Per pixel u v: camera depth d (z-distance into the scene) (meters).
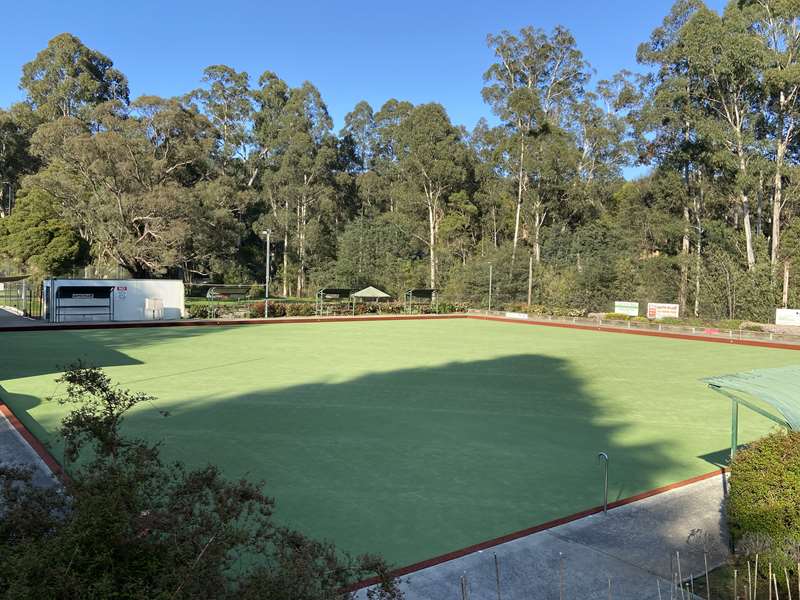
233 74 63.09
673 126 37.34
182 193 43.94
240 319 30.98
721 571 4.82
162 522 3.17
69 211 46.09
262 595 2.80
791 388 5.95
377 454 8.18
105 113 45.00
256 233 61.34
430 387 13.27
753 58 30.86
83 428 4.52
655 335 28.97
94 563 2.52
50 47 61.50
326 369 15.64
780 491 4.68
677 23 38.34
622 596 4.42
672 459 8.17
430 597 4.37
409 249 55.72
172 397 11.73
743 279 32.97
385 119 70.44
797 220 32.88
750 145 32.03
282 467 7.55
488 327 31.36
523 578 4.68
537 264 46.12
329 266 57.22
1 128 54.03
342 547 5.29
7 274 46.41
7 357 16.62
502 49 49.25
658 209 42.91
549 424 10.05
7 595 2.32
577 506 6.39
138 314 29.62
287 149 58.56
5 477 4.04
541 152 45.56
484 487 6.95
